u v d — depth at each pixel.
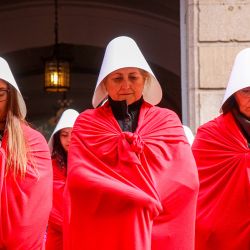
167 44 18.00
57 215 8.58
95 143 6.14
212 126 6.91
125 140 6.04
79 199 6.02
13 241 6.05
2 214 6.03
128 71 6.19
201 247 6.70
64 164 8.92
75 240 6.02
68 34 17.77
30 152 6.19
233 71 6.63
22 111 6.35
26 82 23.36
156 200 5.89
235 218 6.59
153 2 17.20
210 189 6.71
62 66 15.69
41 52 18.78
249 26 9.71
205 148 6.84
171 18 17.62
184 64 10.22
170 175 6.04
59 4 17.59
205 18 9.72
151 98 6.48
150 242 5.89
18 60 19.31
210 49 9.69
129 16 17.78
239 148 6.70
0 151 6.07
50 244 8.58
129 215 5.88
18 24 17.77
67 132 8.92
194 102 9.64
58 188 8.70
